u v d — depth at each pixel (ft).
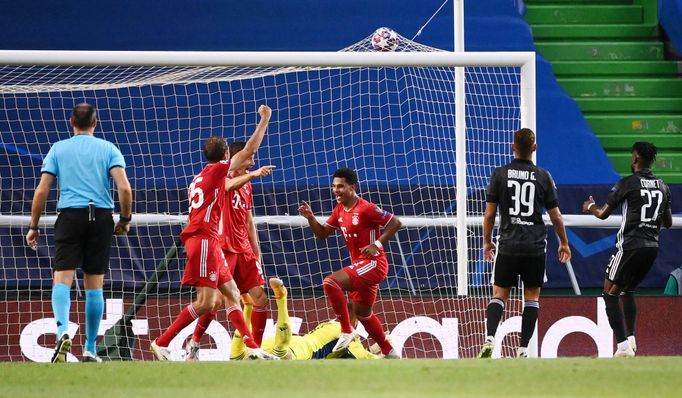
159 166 148.56
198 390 66.44
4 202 143.64
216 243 106.42
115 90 160.15
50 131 157.38
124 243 141.90
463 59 127.03
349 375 74.90
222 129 158.92
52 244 142.51
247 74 152.05
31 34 180.24
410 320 131.03
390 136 159.43
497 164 158.92
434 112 150.30
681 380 71.87
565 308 133.49
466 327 131.64
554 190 107.86
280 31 183.83
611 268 117.19
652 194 116.06
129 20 183.42
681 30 199.31
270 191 148.15
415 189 147.84
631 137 187.62
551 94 183.01
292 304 130.82
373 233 114.83
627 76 198.90
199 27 183.83
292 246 146.61
